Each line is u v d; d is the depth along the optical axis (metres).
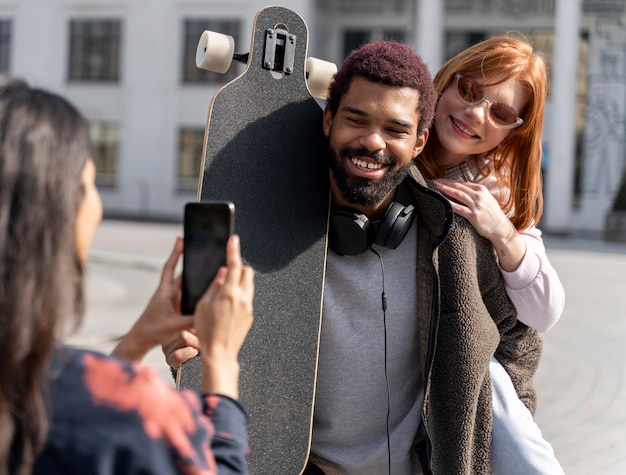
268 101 1.90
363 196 1.81
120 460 1.08
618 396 6.27
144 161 29.17
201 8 28.55
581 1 26.98
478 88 2.14
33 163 1.07
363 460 1.93
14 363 1.06
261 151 1.88
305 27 1.94
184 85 28.83
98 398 1.09
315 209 1.89
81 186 1.15
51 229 1.08
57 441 1.07
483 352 1.89
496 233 1.95
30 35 29.77
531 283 2.00
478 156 2.23
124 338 1.46
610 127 27.48
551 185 26.19
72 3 29.33
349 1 29.17
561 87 25.89
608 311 10.61
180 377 1.79
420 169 2.23
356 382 1.91
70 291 1.11
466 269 1.90
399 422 1.96
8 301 1.05
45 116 1.10
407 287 1.93
